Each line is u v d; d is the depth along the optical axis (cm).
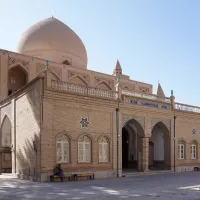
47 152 1544
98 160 1772
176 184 1465
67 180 1594
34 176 1572
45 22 2844
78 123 1698
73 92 1684
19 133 1784
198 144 2556
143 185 1418
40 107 1550
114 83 2866
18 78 2430
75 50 2848
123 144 2469
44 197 1052
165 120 2264
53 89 1594
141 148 2092
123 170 2156
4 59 2239
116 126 1892
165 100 2288
